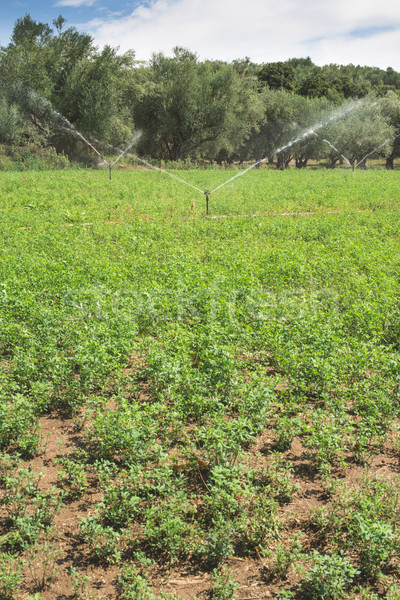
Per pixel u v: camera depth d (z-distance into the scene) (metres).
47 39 45.97
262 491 4.85
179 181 33.66
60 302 9.08
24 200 21.17
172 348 7.21
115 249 13.38
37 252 12.69
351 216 19.25
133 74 51.66
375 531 3.99
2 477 4.94
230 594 3.73
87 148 49.69
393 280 10.52
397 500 4.56
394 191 27.80
